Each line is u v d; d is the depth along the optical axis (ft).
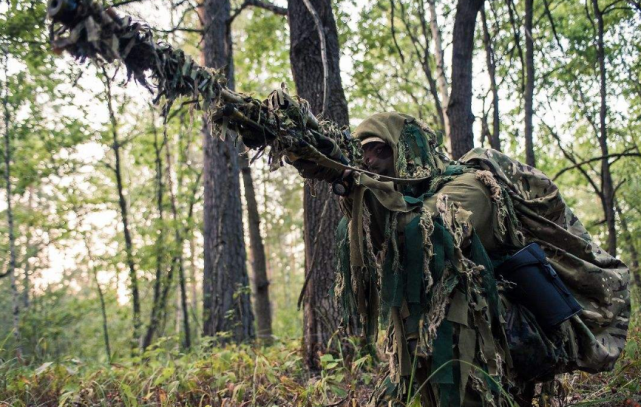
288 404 11.39
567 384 10.18
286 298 97.04
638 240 36.63
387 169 7.68
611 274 7.62
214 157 31.19
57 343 42.88
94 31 4.54
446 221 6.62
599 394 10.46
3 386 13.29
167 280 44.86
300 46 16.52
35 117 34.81
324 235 15.75
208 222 31.22
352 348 14.70
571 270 7.52
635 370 11.11
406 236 6.68
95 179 48.03
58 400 12.69
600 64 24.71
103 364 16.12
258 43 39.01
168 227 43.52
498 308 6.63
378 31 38.83
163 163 49.57
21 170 40.42
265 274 32.01
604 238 34.63
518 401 7.34
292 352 16.14
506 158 7.79
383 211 6.77
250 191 31.68
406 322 6.80
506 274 7.15
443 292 6.43
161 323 46.78
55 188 45.50
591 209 55.31
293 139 6.26
